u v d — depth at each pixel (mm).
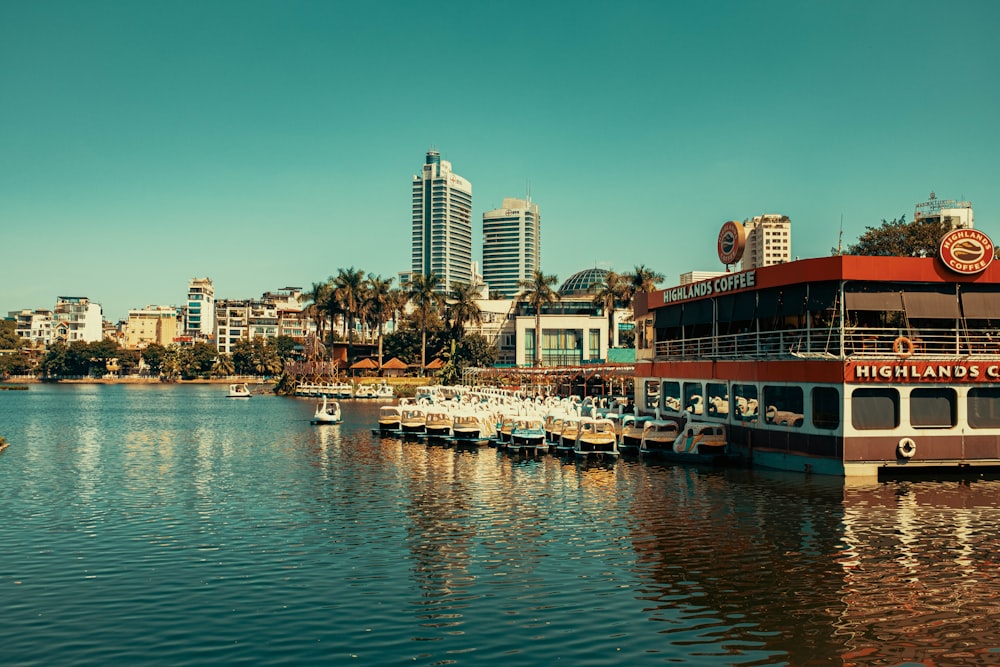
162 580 28297
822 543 32594
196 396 188250
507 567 29625
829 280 47219
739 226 57594
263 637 22750
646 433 58469
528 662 20922
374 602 25719
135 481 51312
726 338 58500
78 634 23047
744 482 46812
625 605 25250
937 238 85625
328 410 100312
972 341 47812
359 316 191625
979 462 46156
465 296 184500
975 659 21125
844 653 21469
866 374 44938
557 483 48125
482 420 72250
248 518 38938
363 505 42000
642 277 148875
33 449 71312
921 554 30859
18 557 31578
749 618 24078
